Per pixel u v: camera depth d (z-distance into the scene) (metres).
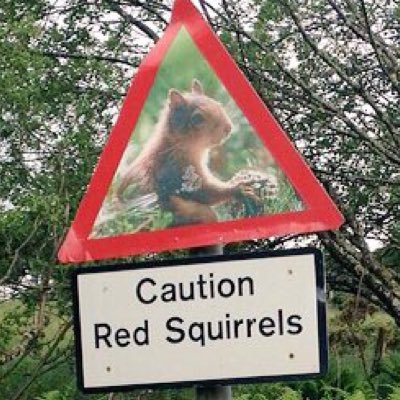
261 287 3.27
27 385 8.88
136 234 3.36
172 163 3.36
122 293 3.35
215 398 3.30
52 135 9.42
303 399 12.50
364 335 14.99
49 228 8.67
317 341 3.23
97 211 3.39
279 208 3.28
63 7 12.18
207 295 3.29
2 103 8.72
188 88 3.37
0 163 9.27
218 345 3.28
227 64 3.35
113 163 3.39
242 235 3.30
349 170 11.80
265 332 3.26
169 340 3.31
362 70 11.74
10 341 8.97
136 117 3.39
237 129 3.33
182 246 3.33
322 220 3.25
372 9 11.79
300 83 10.36
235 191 3.32
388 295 10.80
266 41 10.93
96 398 10.42
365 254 10.80
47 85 10.23
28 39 9.21
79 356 3.36
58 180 9.23
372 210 12.73
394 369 14.77
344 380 13.00
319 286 3.24
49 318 8.91
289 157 3.29
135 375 3.33
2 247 8.84
